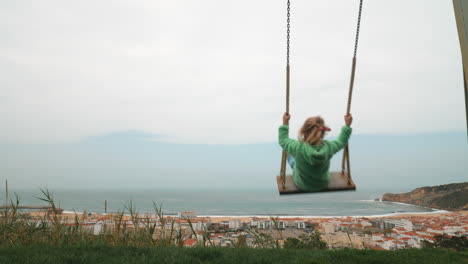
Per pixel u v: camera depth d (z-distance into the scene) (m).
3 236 4.27
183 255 3.55
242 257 3.62
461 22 2.83
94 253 3.52
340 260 3.91
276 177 3.36
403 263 4.14
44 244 4.14
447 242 10.98
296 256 3.87
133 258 3.30
